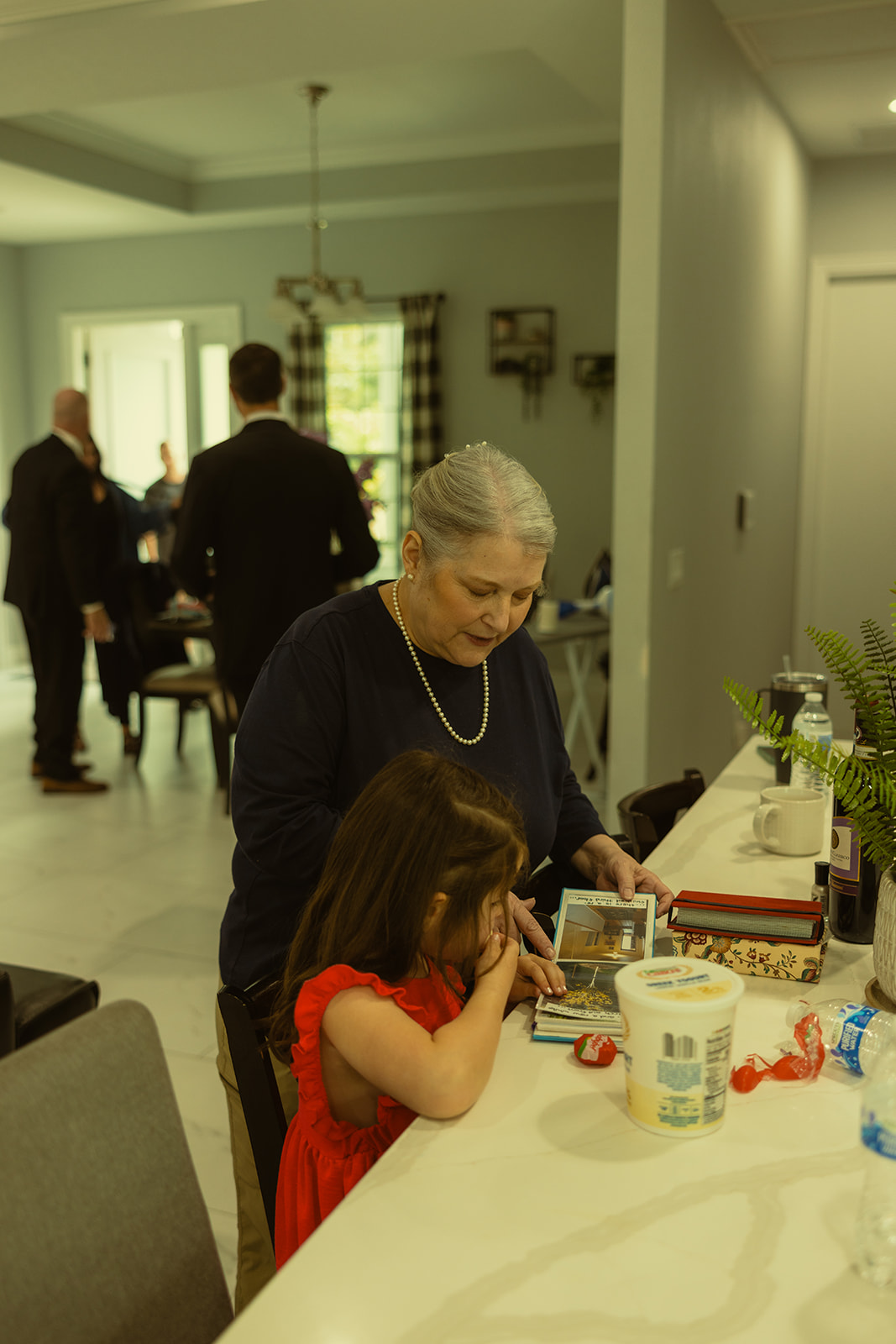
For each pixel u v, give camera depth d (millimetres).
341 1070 1054
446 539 1236
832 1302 749
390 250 7066
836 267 5613
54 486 4605
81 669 4883
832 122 4859
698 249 3535
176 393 8219
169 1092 950
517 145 6289
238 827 1396
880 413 5746
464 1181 884
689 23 3260
